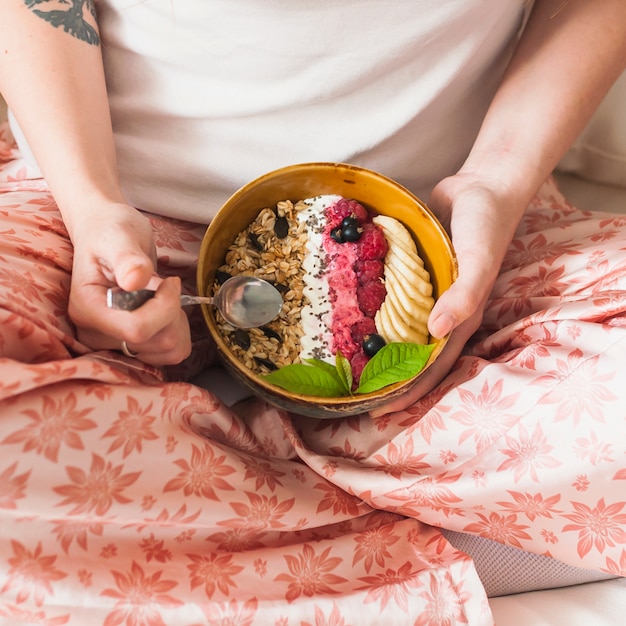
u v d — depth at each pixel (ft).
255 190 2.63
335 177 2.70
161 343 2.17
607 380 2.32
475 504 2.50
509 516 2.55
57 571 2.02
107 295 2.03
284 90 2.60
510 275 3.03
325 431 2.81
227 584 2.28
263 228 2.74
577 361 2.39
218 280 2.68
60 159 2.40
